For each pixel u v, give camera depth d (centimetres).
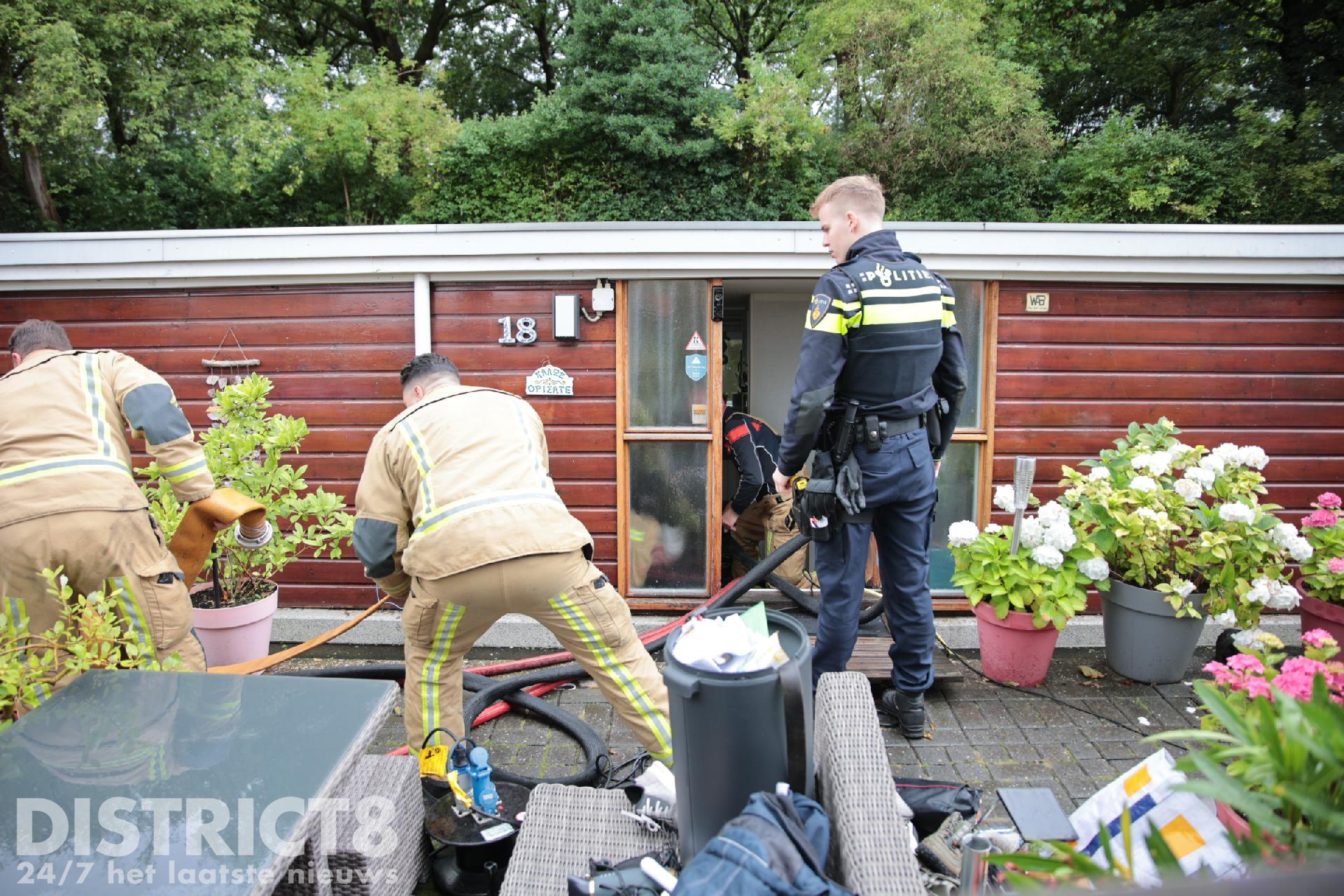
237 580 348
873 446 278
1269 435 410
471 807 233
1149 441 375
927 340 278
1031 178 1169
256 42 1562
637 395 412
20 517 239
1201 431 411
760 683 161
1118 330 406
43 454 245
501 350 412
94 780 157
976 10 1189
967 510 417
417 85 1508
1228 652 346
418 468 242
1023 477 332
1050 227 383
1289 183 1147
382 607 418
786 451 277
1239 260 391
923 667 308
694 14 1481
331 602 425
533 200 1195
